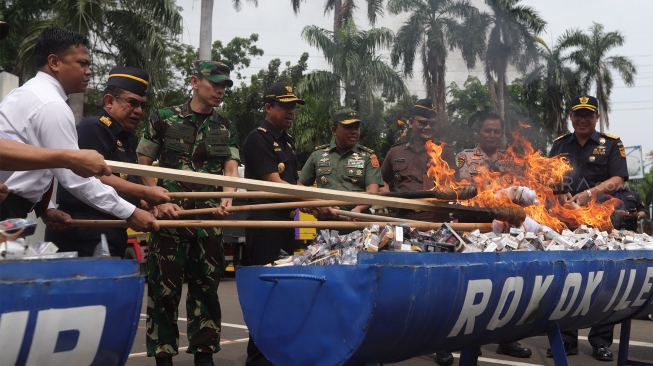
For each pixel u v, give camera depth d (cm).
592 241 348
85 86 297
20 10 1716
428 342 260
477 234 321
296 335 257
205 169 402
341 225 316
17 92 275
